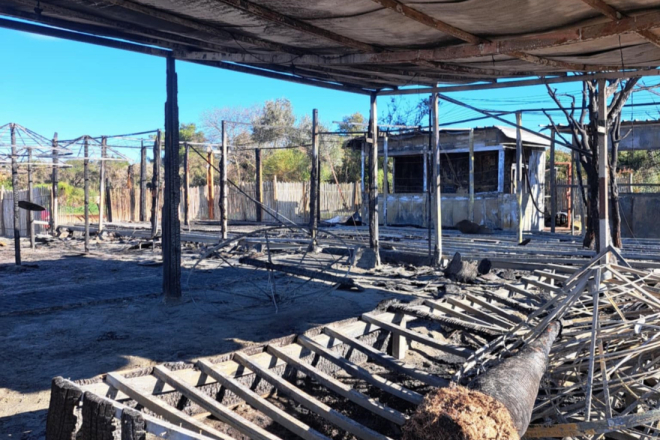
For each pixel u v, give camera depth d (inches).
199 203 1283.2
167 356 210.5
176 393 175.8
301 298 325.7
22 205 440.8
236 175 1625.2
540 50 227.8
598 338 194.9
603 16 181.2
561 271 385.4
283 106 1925.4
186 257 521.3
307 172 1654.8
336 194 1145.4
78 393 129.0
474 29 201.6
